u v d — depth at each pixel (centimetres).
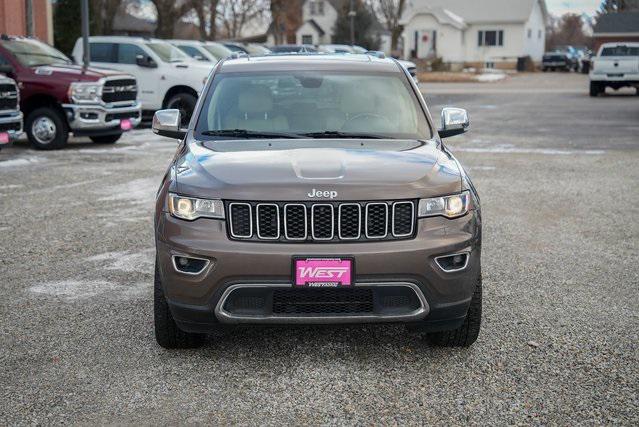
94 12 3509
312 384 437
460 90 3766
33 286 623
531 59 6800
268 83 585
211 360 472
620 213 917
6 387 432
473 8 6919
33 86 1488
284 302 438
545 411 402
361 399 418
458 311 450
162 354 482
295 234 438
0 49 1517
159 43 1964
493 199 1002
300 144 516
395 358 475
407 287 436
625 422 389
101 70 1545
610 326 530
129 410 404
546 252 737
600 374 449
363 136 539
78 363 467
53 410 404
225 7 5631
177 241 442
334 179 444
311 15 8588
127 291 609
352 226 438
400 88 592
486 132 1845
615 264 695
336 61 618
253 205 437
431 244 437
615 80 3117
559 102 2886
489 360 471
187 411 404
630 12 6072
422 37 6712
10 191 1038
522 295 602
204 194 444
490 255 725
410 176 453
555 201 990
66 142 1519
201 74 1864
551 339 505
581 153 1457
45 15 2780
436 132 557
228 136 541
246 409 406
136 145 1588
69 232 807
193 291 438
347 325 440
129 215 888
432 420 393
